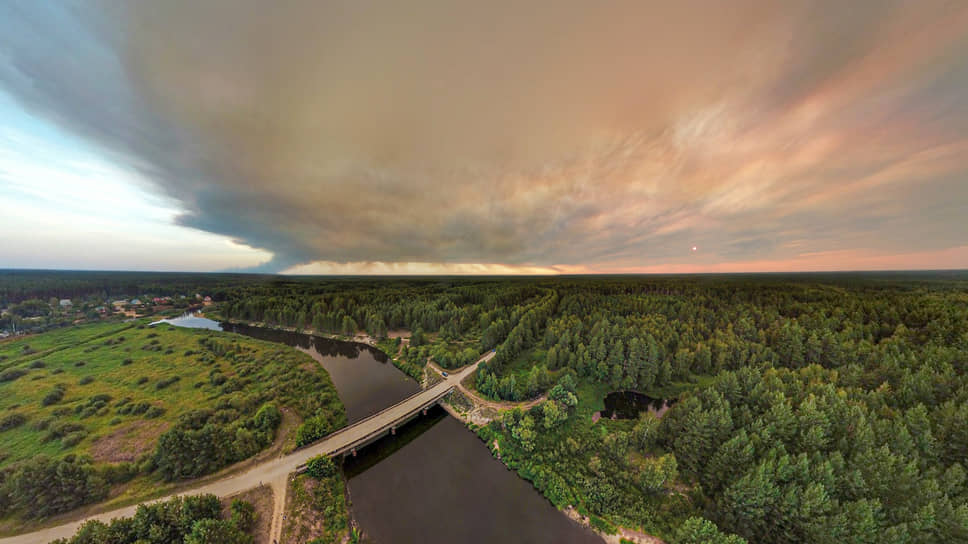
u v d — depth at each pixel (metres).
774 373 80.19
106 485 58.38
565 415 83.00
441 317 174.75
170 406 91.94
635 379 103.62
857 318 120.62
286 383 105.31
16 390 100.19
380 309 192.88
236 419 82.75
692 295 197.00
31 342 153.00
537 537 54.22
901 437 53.06
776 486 50.94
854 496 48.62
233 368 121.38
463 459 73.38
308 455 69.56
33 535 49.75
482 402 94.06
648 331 125.44
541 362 122.31
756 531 49.97
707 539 48.06
